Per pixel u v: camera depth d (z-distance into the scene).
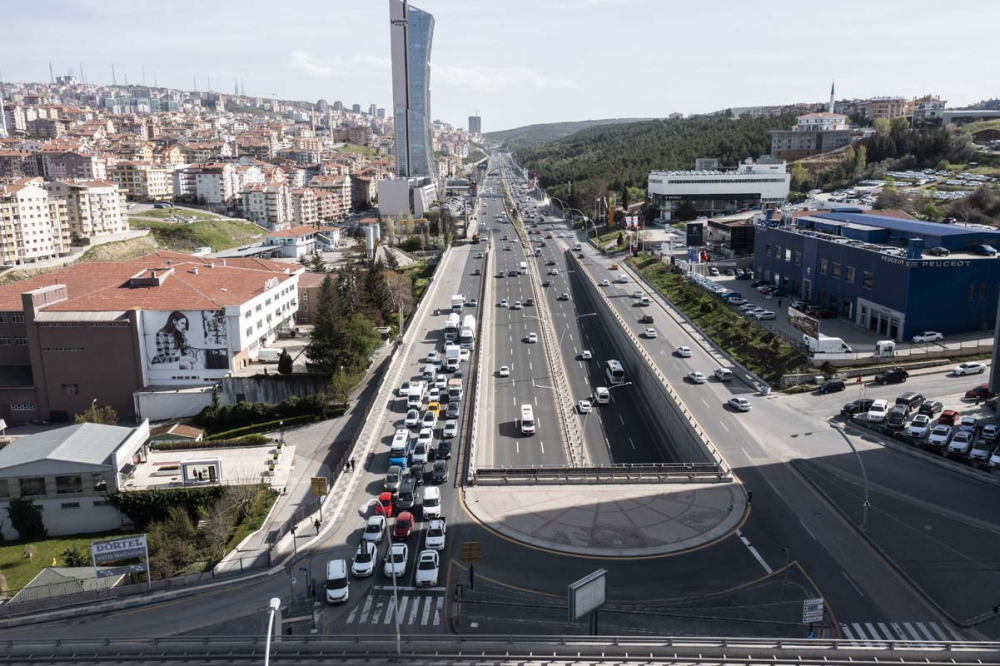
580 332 162.62
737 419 100.69
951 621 56.62
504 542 69.75
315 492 76.06
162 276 143.00
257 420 122.88
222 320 133.25
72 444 96.94
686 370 124.75
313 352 134.25
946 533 69.12
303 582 65.31
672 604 59.34
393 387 122.94
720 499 77.12
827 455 87.81
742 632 55.69
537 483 82.31
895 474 81.94
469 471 83.69
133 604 63.41
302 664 50.72
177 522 85.00
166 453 109.50
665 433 109.62
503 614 58.56
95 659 52.44
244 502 90.25
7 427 130.50
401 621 58.16
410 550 68.75
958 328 128.50
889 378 109.19
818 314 146.88
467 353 140.25
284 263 182.88
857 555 66.19
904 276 125.94
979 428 90.31
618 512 74.88
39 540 91.94
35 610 65.00
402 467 88.94
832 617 57.25
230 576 67.31
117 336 130.12
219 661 51.66
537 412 115.12
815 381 112.06
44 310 130.88
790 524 71.75
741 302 159.12
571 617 49.62
